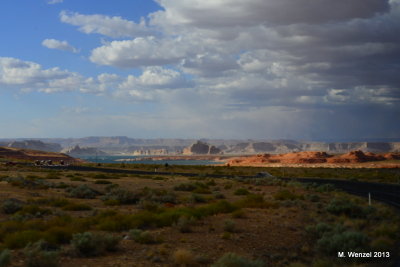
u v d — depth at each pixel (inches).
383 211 943.7
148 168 4133.9
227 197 1333.7
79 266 432.8
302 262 501.4
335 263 489.7
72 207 916.0
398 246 587.2
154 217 756.6
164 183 1882.4
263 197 1325.0
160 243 573.3
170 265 453.1
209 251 533.0
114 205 1038.4
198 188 1536.7
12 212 826.8
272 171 3831.2
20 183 1425.9
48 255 418.9
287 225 765.3
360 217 903.7
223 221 800.3
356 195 1440.7
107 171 3211.1
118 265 444.8
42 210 829.2
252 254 527.5
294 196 1282.0
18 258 444.5
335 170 4224.9
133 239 591.8
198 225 739.4
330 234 624.1
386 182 2304.4
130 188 1542.8
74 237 521.7
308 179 2596.0
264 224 776.3
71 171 2989.7
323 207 1069.8
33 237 526.9
